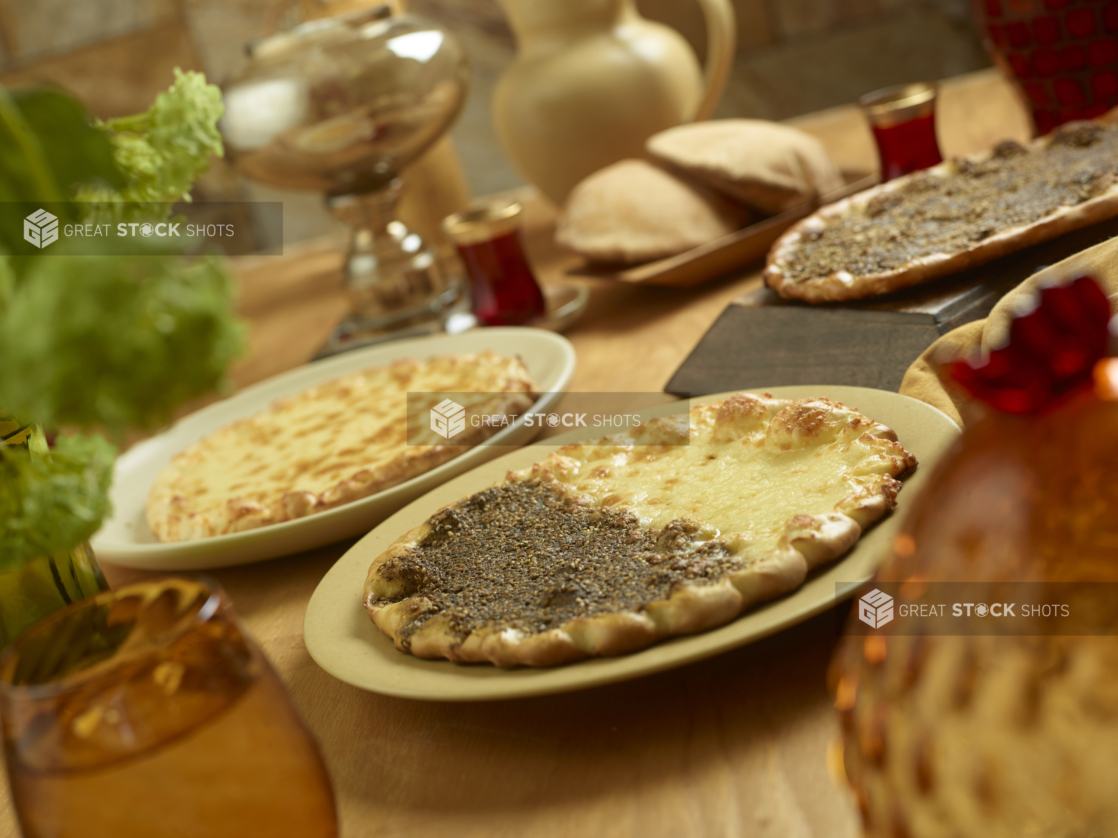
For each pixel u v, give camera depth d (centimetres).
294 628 105
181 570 116
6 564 67
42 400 45
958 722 43
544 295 147
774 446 102
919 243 120
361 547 106
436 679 85
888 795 47
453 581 100
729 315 125
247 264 220
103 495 70
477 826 76
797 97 302
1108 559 39
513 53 302
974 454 44
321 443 126
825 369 114
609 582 91
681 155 146
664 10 291
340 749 90
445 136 170
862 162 163
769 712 78
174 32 293
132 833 59
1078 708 40
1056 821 41
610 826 72
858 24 295
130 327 46
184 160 77
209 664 62
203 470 128
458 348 138
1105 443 39
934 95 139
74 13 290
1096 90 136
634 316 141
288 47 149
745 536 92
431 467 115
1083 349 40
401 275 153
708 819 70
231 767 61
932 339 110
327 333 164
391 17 157
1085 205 114
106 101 297
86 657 68
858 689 50
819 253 126
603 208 145
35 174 51
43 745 58
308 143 146
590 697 86
